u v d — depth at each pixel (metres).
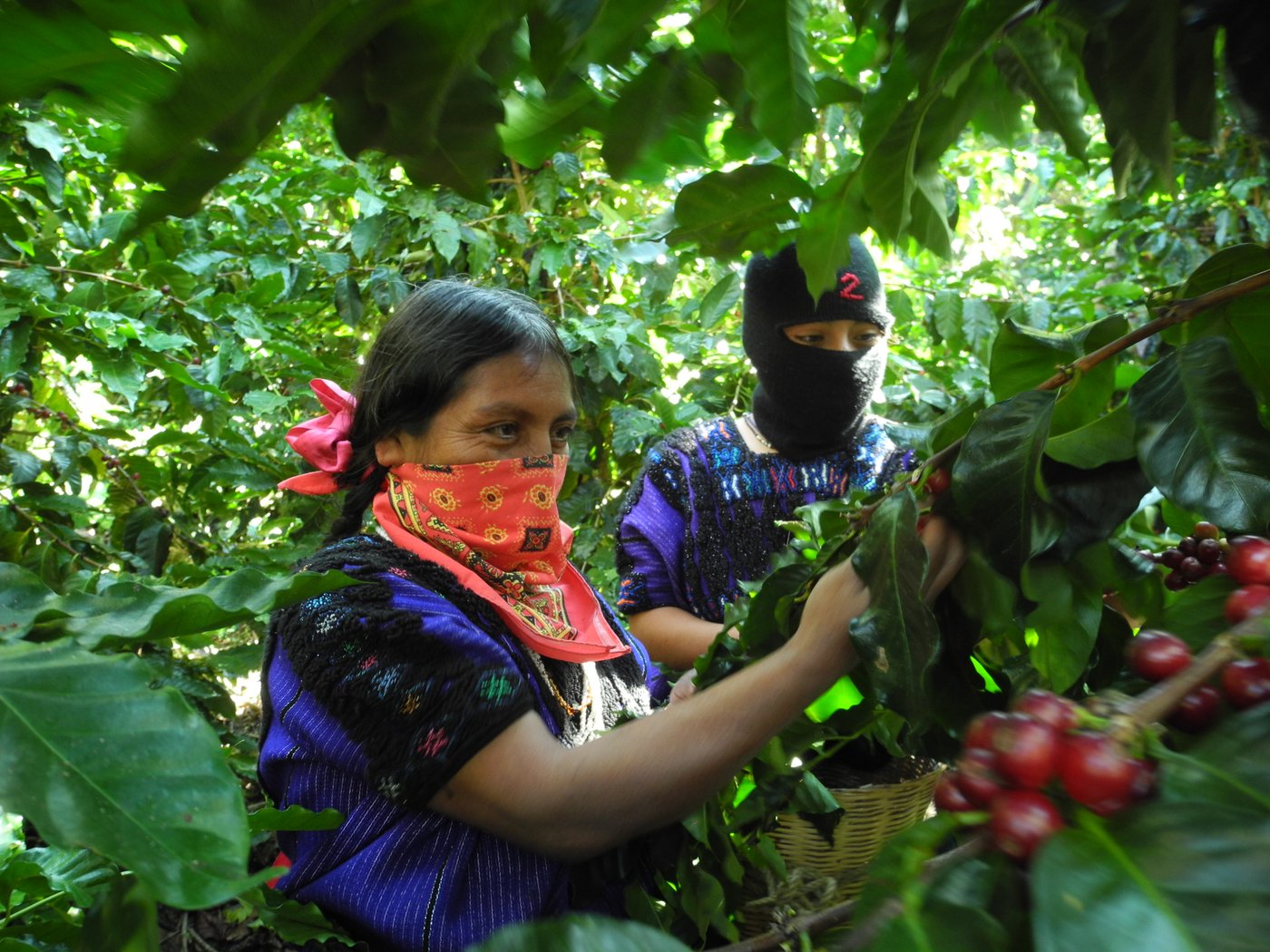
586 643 1.07
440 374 1.00
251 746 2.06
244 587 0.59
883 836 1.12
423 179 0.44
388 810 0.91
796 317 1.47
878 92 0.61
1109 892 0.32
